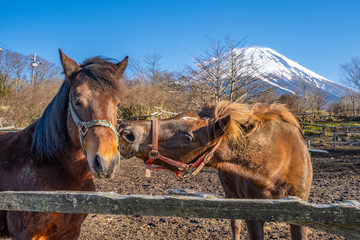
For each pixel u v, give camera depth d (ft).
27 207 6.13
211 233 14.73
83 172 8.63
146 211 5.66
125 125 8.93
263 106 10.37
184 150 9.09
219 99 49.03
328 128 68.08
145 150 8.95
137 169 31.81
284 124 9.80
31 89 65.00
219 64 48.98
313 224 5.48
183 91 53.11
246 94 48.42
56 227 7.85
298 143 9.68
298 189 9.39
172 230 15.14
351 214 5.08
